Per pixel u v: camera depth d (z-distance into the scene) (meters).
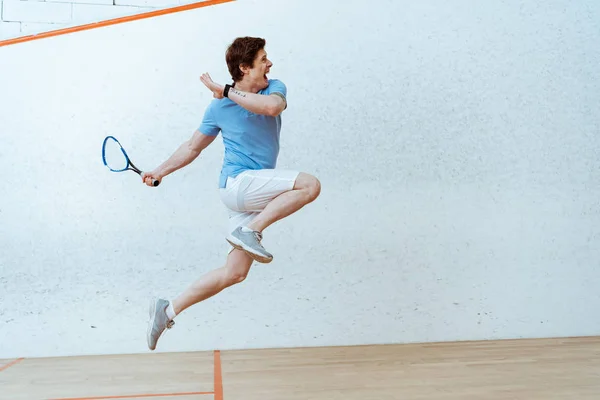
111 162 4.32
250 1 4.45
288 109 4.47
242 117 2.75
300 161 4.47
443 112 4.63
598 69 4.80
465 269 4.64
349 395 3.08
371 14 4.56
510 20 4.71
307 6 4.50
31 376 3.62
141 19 4.36
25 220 4.25
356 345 4.49
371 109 4.55
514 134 4.71
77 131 4.30
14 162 4.25
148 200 4.35
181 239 4.37
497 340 4.62
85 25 4.29
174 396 3.13
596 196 4.79
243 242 2.55
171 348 4.34
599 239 4.79
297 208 2.64
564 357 3.97
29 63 4.27
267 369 3.73
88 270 4.29
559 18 4.77
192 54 4.40
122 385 3.38
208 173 4.39
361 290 4.52
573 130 4.77
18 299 4.23
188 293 2.79
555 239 4.73
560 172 4.75
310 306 4.46
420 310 4.58
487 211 4.67
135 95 4.36
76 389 3.30
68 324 4.26
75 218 4.29
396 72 4.58
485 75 4.68
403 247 4.57
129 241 4.33
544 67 4.75
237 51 2.72
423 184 4.60
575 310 4.75
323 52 4.51
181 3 4.39
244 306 4.41
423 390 3.16
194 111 4.40
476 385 3.25
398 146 4.57
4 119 4.25
